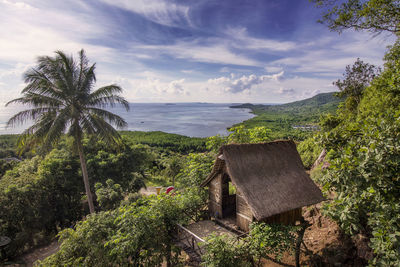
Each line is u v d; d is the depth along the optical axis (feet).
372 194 18.80
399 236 16.16
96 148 88.33
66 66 56.59
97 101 59.98
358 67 92.53
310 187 30.37
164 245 31.73
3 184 63.05
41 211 64.75
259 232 25.00
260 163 30.48
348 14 30.27
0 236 56.80
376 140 19.56
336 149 25.55
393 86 34.47
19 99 53.16
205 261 24.20
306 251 30.73
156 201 32.71
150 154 104.01
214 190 34.32
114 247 29.55
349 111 92.53
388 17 28.17
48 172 68.03
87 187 60.39
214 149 52.95
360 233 26.43
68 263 29.25
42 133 55.21
